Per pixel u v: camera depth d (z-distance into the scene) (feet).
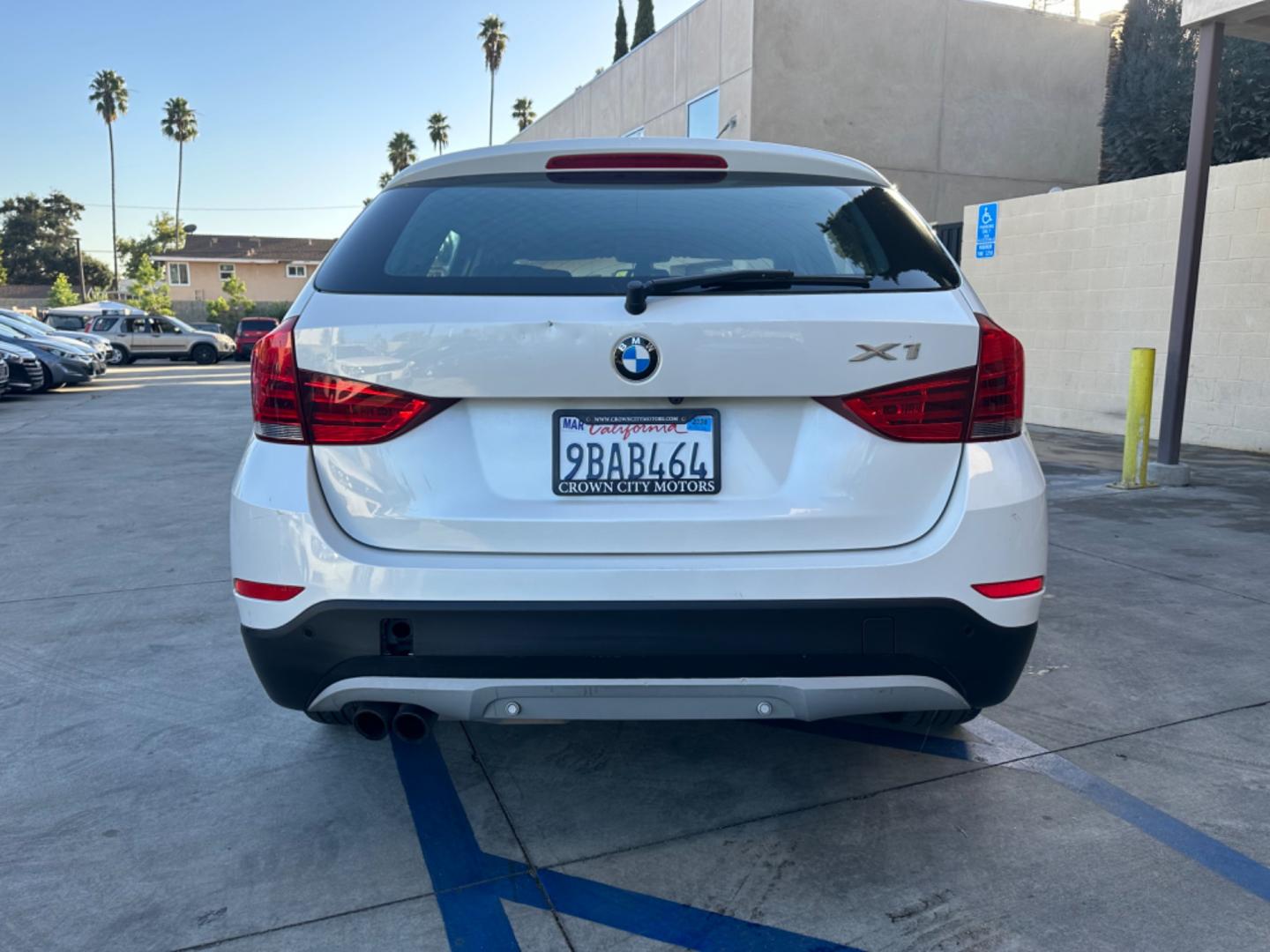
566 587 6.65
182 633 13.17
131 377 72.84
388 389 6.74
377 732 7.54
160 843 8.05
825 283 6.98
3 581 15.76
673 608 6.64
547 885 7.48
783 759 9.59
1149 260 31.55
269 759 9.55
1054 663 11.91
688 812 8.57
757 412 6.82
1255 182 28.09
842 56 47.42
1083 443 31.09
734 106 47.70
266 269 181.78
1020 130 52.06
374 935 6.87
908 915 7.09
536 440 6.81
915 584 6.73
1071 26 52.54
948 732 10.13
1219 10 21.13
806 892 7.38
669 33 54.44
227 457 29.78
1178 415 23.22
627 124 61.05
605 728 10.34
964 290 7.39
